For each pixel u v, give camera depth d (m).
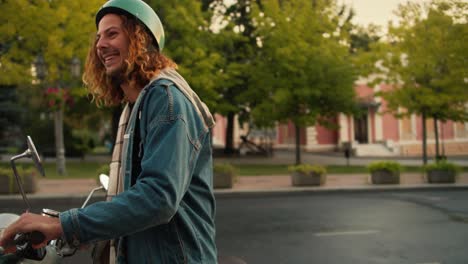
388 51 21.03
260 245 6.86
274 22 22.48
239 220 9.06
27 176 12.16
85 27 16.03
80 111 30.73
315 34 22.38
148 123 1.48
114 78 1.71
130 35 1.60
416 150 41.66
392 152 39.28
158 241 1.50
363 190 14.23
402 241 7.07
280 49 21.39
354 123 41.38
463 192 14.10
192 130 1.47
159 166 1.34
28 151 1.92
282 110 22.41
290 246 6.78
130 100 1.71
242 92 24.78
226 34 22.47
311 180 14.55
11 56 16.20
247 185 14.88
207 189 1.60
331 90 22.19
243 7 30.00
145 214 1.30
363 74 22.36
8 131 31.50
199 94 20.34
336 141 41.97
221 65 22.41
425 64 18.97
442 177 15.56
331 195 13.48
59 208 10.97
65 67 17.42
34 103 30.39
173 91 1.49
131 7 1.60
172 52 20.52
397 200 12.18
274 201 12.11
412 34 18.91
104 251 1.86
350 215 9.62
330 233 7.74
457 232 7.73
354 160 31.72
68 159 29.83
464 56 14.02
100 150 47.25
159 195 1.31
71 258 5.95
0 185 11.91
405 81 20.80
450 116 20.50
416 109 20.61
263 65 22.80
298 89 21.66
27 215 1.36
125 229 1.30
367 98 38.94
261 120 24.30
